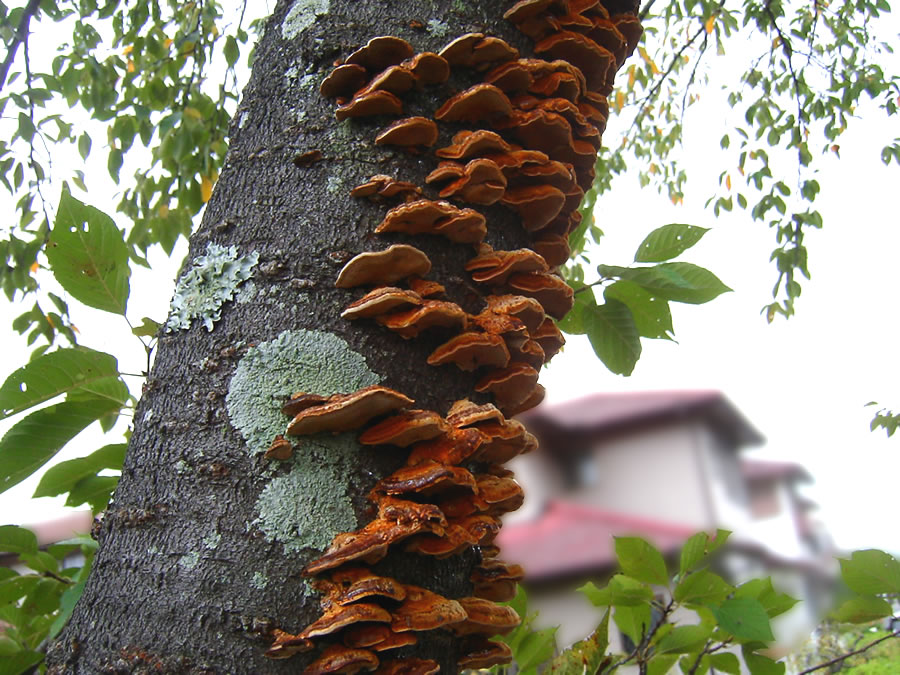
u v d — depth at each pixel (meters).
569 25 0.73
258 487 0.55
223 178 0.66
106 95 1.64
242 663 0.51
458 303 0.63
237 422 0.56
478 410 0.59
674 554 2.14
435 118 0.66
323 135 0.64
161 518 0.55
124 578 0.54
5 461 0.71
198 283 0.60
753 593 0.84
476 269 0.64
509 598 0.65
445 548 0.55
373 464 0.57
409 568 0.56
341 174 0.63
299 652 0.52
